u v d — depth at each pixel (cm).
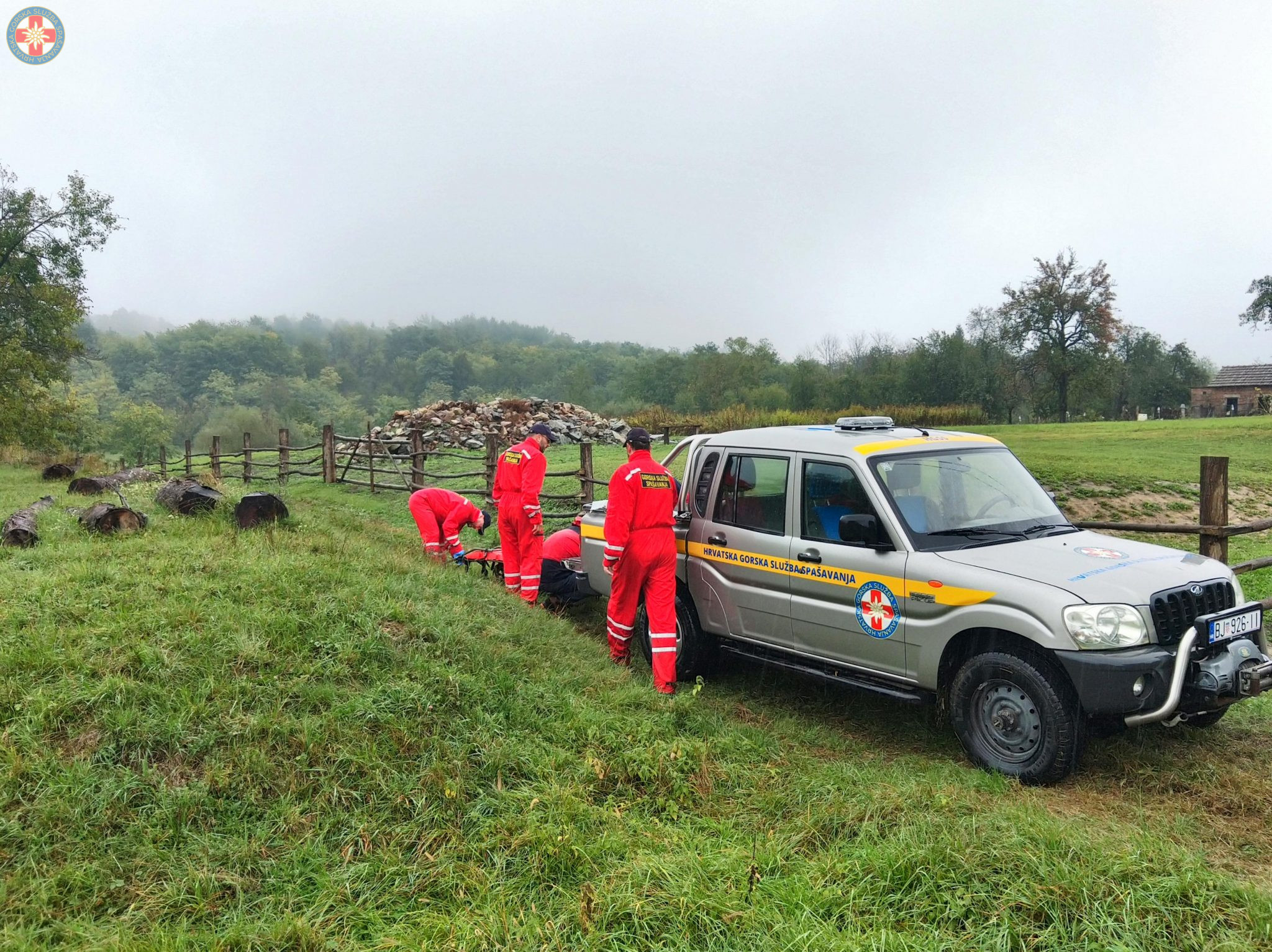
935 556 468
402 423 2512
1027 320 6831
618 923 303
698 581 600
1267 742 474
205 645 458
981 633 452
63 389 7225
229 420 10394
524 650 559
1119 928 279
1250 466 1619
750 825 382
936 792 392
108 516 769
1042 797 411
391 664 483
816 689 599
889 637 480
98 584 552
